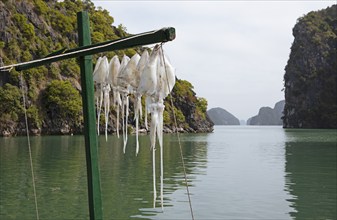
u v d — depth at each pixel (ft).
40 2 455.22
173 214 63.72
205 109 603.26
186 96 565.53
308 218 62.95
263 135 440.86
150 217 61.93
